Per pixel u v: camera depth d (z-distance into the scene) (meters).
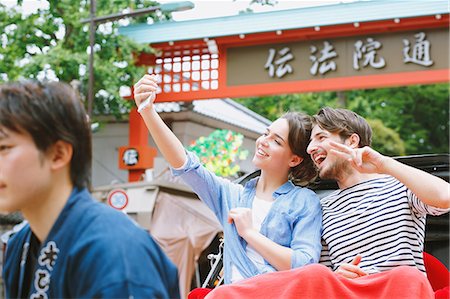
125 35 14.20
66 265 1.68
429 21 13.07
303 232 3.34
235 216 3.32
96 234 1.67
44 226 1.77
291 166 3.63
